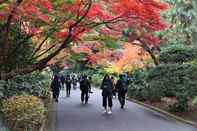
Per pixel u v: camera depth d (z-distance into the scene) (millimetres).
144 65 36156
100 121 20422
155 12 16484
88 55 23531
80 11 15859
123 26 17766
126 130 17328
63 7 15398
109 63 40125
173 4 28781
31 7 14727
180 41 30672
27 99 14281
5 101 14352
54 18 16156
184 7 28719
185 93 22547
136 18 16688
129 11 16141
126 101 33469
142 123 19750
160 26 17281
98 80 61031
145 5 16125
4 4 14039
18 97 14766
